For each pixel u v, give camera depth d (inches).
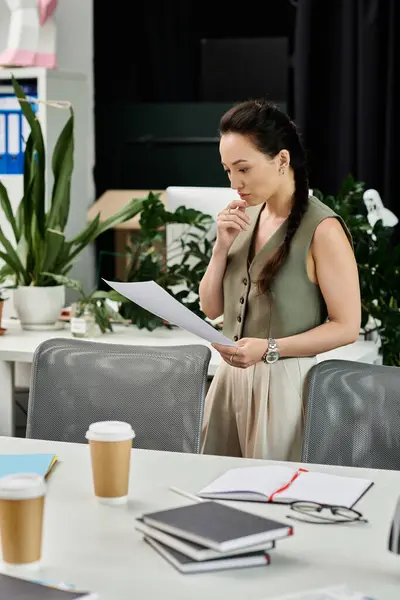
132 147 276.4
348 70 262.1
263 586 62.8
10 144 221.5
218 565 65.2
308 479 82.9
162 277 164.6
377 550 69.0
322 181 268.2
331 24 262.1
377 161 261.9
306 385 112.0
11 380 149.3
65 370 110.5
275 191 111.5
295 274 111.3
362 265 159.9
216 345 110.0
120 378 109.2
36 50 222.8
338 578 64.2
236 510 70.0
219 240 116.0
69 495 80.4
